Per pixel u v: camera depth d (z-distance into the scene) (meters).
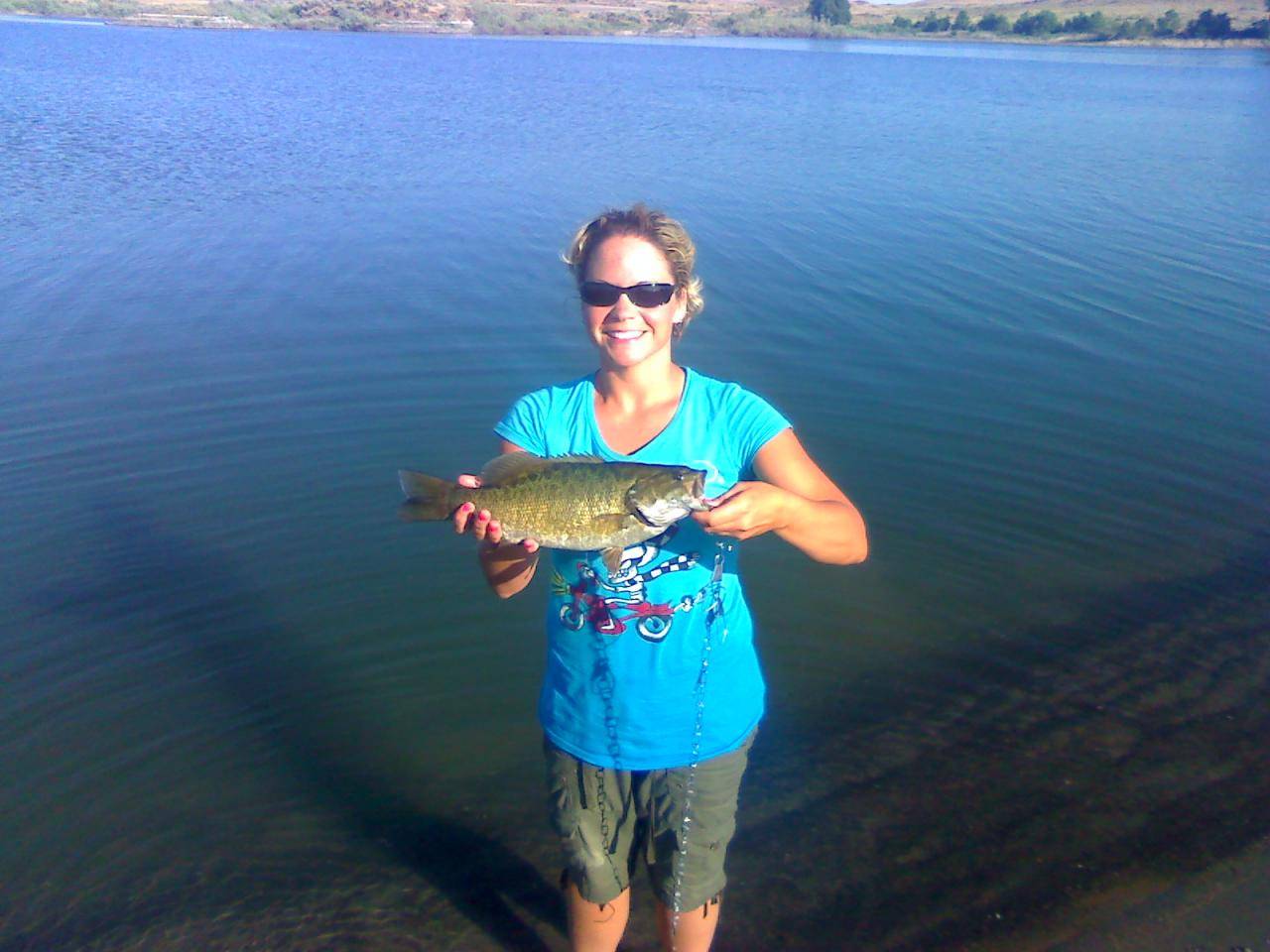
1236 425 4.00
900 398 4.20
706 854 1.57
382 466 3.63
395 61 19.83
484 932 1.98
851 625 2.90
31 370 4.27
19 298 5.05
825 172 8.48
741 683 1.57
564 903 2.04
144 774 2.35
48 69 15.55
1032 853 2.12
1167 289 5.56
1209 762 2.36
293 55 20.81
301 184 7.59
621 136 10.14
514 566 1.65
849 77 18.62
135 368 4.32
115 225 6.35
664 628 1.50
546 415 1.61
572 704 1.55
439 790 2.34
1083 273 5.80
